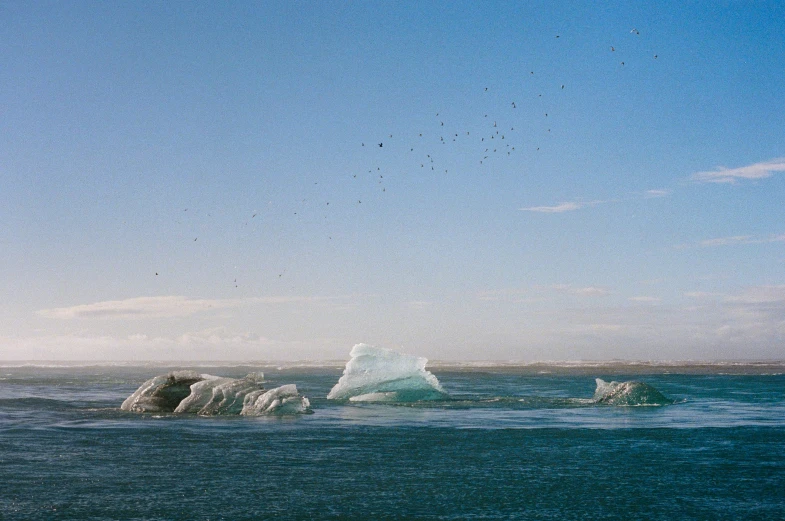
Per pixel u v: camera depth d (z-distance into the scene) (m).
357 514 10.87
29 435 18.47
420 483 12.91
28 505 11.23
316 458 15.32
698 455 15.80
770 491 12.36
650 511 11.11
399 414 24.09
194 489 12.36
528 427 20.42
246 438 18.12
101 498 11.69
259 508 11.14
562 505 11.44
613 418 22.81
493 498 11.86
